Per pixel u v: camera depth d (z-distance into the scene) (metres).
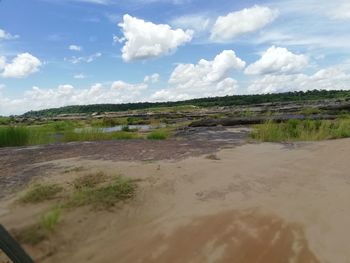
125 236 3.59
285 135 11.62
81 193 4.45
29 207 4.14
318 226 3.82
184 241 3.48
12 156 7.79
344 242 3.49
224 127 18.73
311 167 6.25
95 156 7.23
